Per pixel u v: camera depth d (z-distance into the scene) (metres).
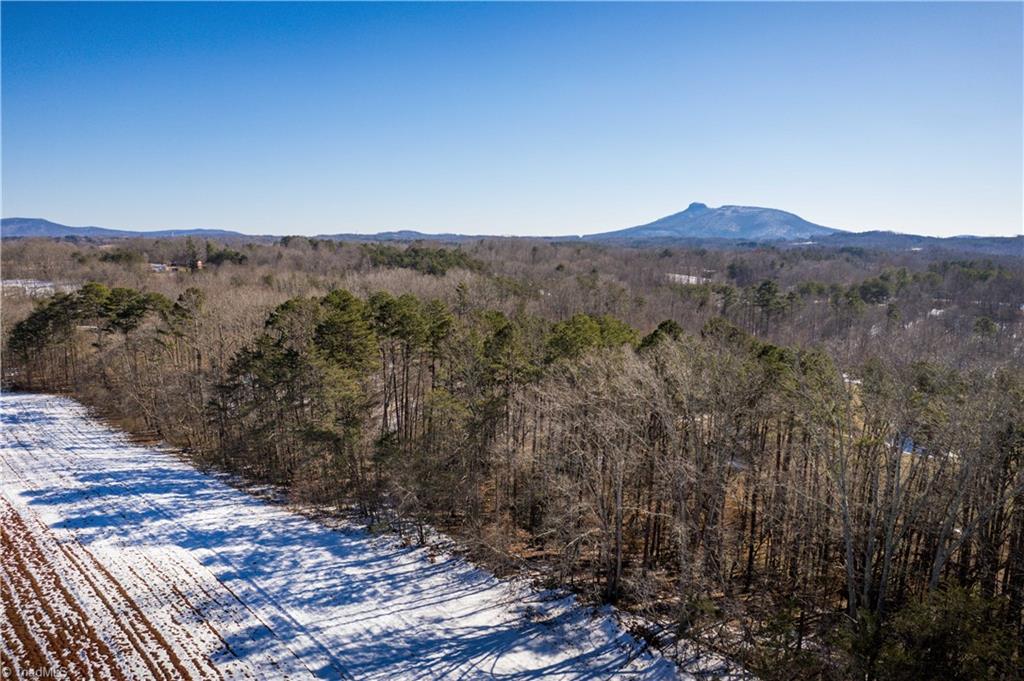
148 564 29.81
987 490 21.47
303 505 37.66
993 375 22.59
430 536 33.22
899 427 21.28
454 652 23.58
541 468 31.16
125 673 21.95
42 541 32.03
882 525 25.11
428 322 42.19
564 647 23.95
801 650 21.56
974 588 19.61
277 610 26.06
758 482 27.42
